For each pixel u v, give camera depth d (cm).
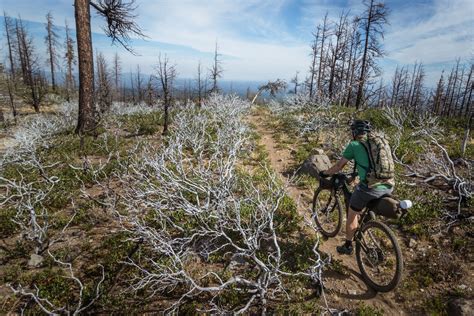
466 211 594
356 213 445
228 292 415
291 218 602
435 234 536
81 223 607
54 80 5538
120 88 6525
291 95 1981
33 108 4072
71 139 1272
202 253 479
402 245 518
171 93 1399
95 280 446
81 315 390
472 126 1491
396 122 1335
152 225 576
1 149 1255
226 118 1335
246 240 413
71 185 786
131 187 624
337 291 427
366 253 438
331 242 542
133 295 417
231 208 538
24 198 685
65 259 493
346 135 1174
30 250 523
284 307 396
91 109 1388
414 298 407
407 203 372
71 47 5372
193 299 411
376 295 418
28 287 439
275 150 1166
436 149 1062
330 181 525
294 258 494
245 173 802
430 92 4706
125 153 1038
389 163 401
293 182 807
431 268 452
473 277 429
